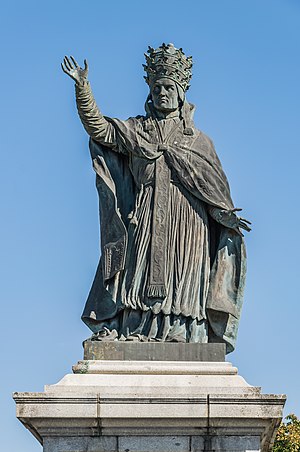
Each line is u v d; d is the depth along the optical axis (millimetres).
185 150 24125
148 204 23875
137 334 23125
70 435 21250
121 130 24281
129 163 24359
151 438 21281
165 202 23828
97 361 22391
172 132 24391
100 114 24328
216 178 24062
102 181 24172
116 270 23578
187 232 23750
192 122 24703
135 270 23531
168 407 21250
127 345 22719
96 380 21891
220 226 24156
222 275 23812
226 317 23641
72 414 21172
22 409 21188
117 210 23984
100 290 23922
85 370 22156
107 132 24344
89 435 21250
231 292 23875
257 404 21328
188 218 23828
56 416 21156
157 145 24156
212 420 21250
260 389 21672
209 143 24484
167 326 23125
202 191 23875
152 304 23297
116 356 22656
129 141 24172
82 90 23953
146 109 24719
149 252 23578
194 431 21297
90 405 21219
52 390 21469
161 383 21922
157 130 24391
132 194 24359
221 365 22453
